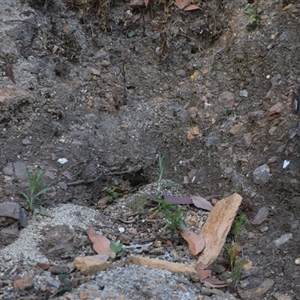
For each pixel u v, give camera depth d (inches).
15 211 132.6
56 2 187.6
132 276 120.7
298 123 150.6
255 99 165.2
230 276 127.0
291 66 165.2
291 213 139.8
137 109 170.6
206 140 161.0
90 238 132.3
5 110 154.9
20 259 124.6
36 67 168.6
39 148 152.6
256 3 184.7
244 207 143.3
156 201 144.2
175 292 118.3
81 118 163.2
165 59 183.6
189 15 190.1
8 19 175.0
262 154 151.1
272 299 123.0
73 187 148.2
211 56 181.3
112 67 180.1
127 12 192.5
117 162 157.1
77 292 116.1
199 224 140.3
